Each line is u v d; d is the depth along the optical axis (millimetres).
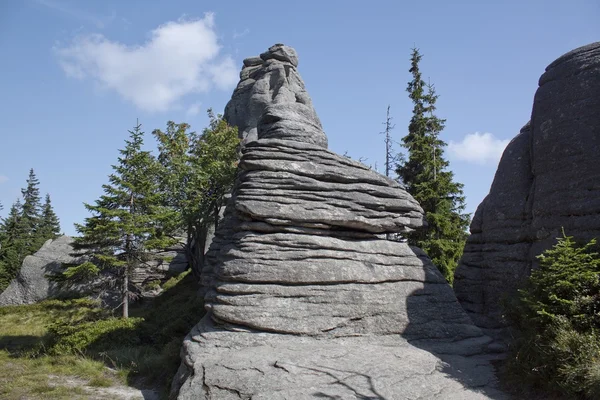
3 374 16375
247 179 15648
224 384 10789
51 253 38719
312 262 14289
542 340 10812
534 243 15023
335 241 15094
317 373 11016
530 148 16375
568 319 10656
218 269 14695
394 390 10430
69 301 33781
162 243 26641
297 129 17500
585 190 13609
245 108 40406
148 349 19344
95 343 20328
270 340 12961
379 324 14039
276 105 19094
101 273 29219
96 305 30297
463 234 32969
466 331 14797
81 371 16688
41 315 31344
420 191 32844
